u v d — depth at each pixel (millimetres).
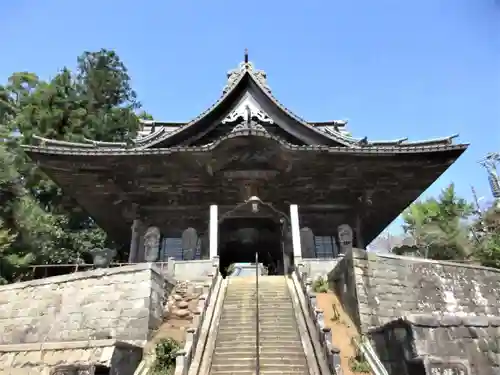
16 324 18281
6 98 46375
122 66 50469
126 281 17672
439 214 45906
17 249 31047
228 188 28438
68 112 42531
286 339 15008
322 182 28094
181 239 29516
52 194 40312
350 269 18031
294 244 24531
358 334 16422
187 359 12844
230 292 19203
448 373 8539
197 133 28391
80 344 13789
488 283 20938
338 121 33406
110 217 32062
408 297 18203
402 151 25188
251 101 29188
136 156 25453
